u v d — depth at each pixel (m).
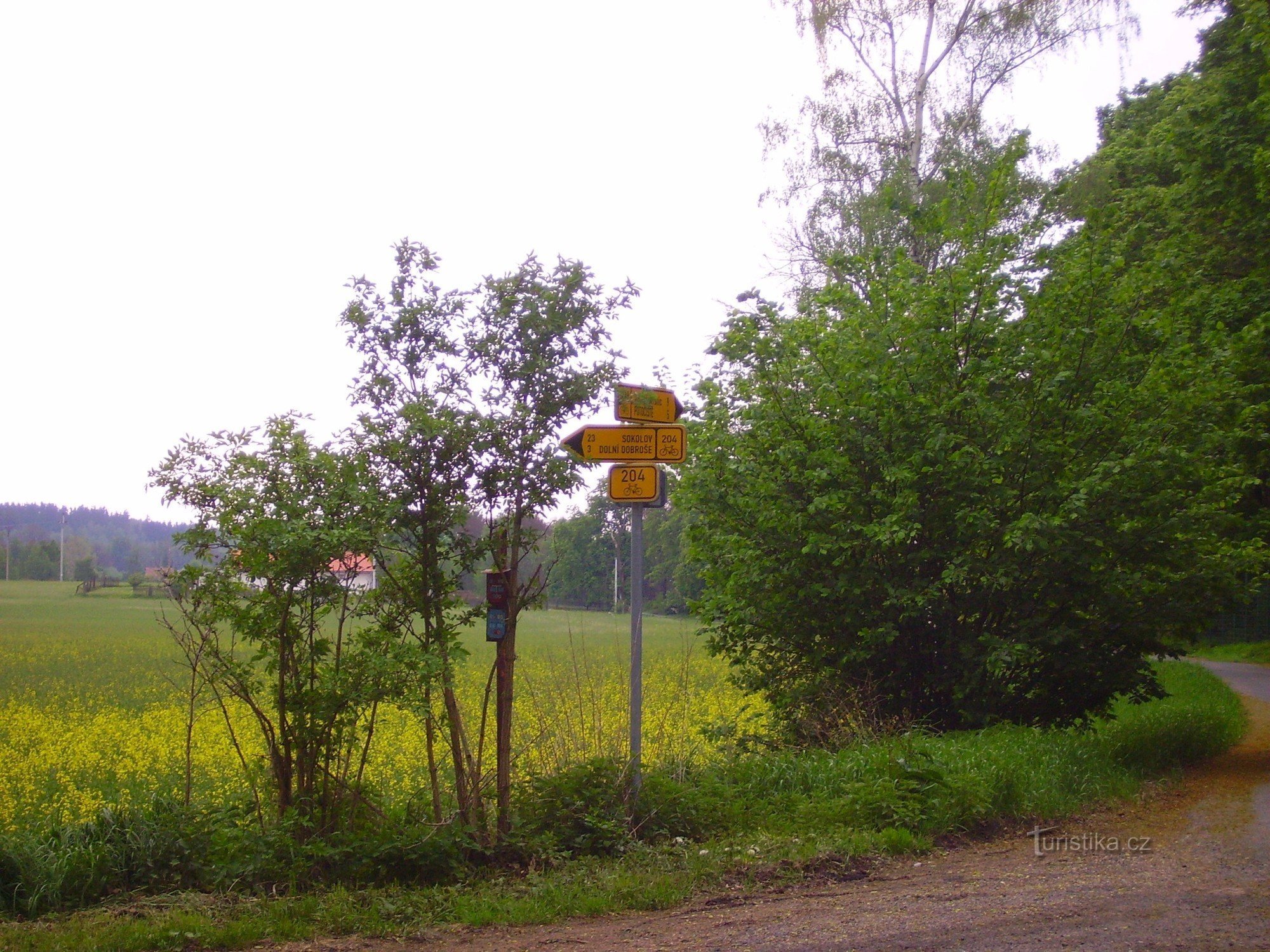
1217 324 13.31
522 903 6.57
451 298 7.57
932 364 12.46
